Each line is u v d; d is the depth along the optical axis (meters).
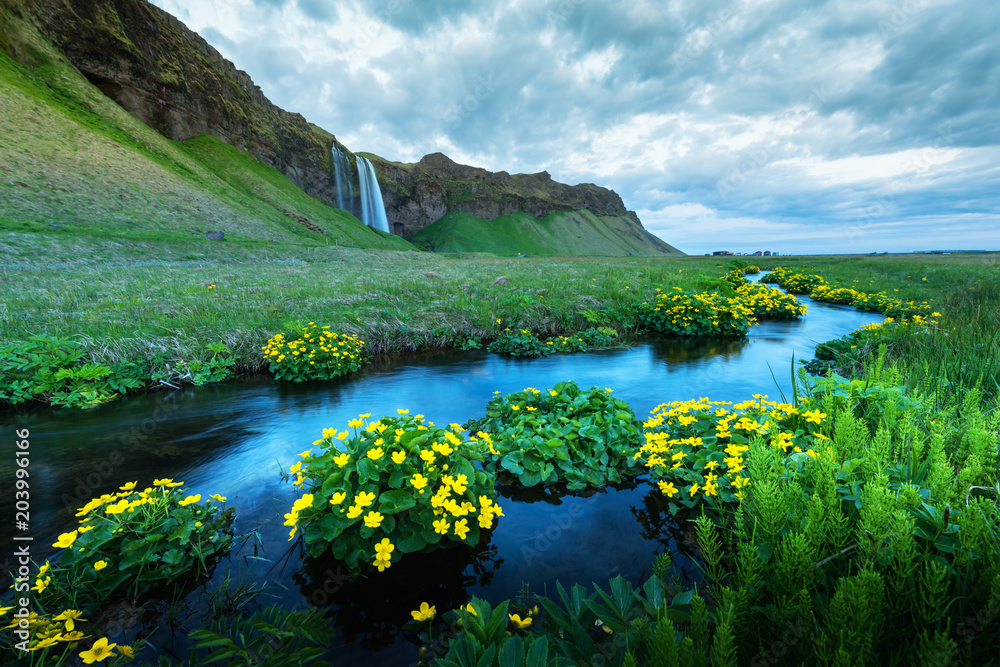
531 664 1.50
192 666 1.77
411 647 2.14
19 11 51.41
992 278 15.02
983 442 2.28
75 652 2.05
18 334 6.93
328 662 1.99
